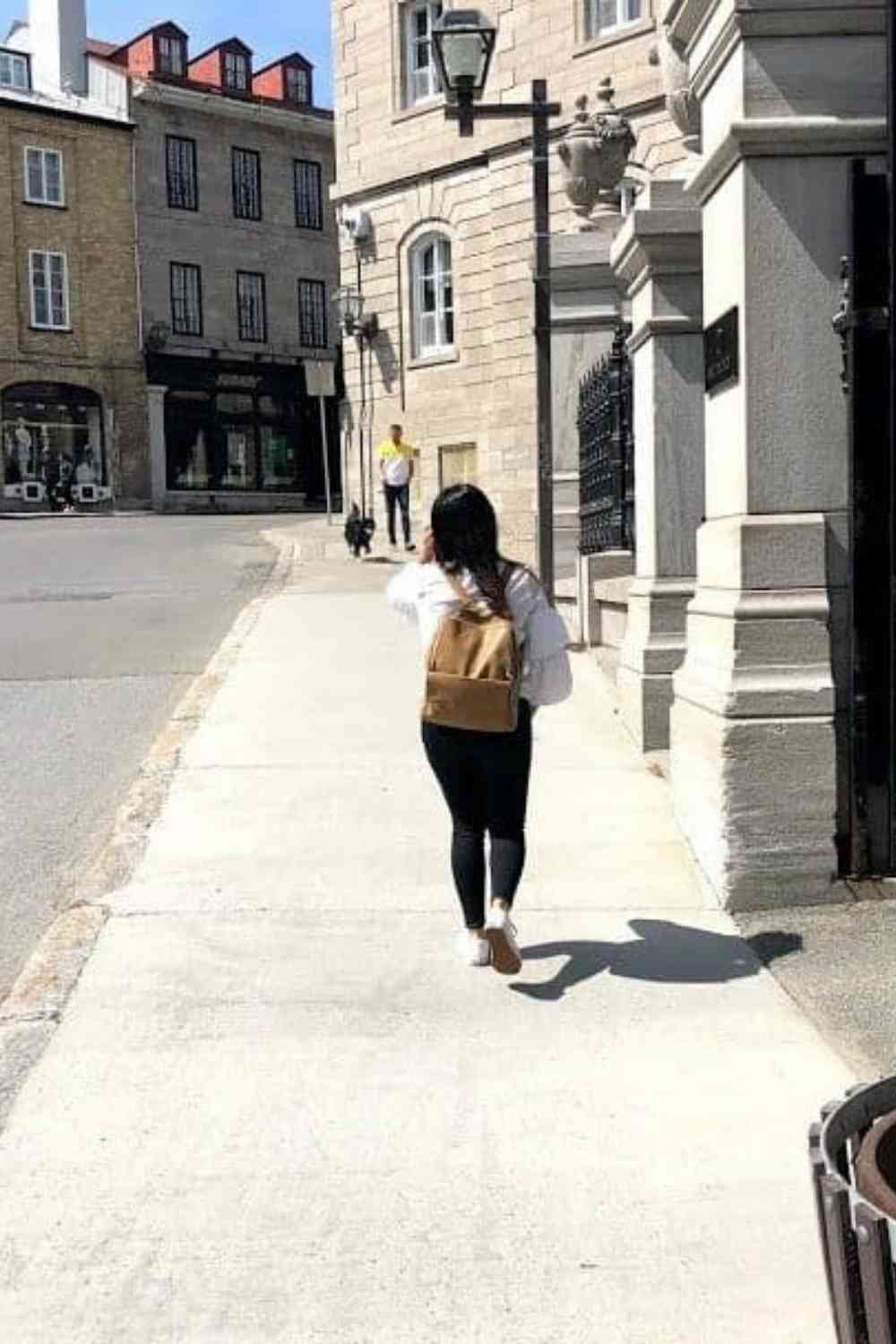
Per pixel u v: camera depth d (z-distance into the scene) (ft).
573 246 40.42
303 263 164.96
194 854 20.01
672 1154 12.09
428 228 90.53
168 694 31.78
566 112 80.28
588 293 40.55
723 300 19.13
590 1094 13.15
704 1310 10.01
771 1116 12.67
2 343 139.54
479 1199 11.44
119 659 36.35
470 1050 14.06
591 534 37.06
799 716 17.89
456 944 16.79
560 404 41.06
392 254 92.84
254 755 25.26
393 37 91.20
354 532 68.54
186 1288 10.32
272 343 162.20
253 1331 9.85
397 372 93.30
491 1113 12.82
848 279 17.43
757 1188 11.55
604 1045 14.15
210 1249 10.81
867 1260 6.27
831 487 18.25
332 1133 12.50
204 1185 11.69
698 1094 13.12
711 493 20.04
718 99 18.93
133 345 148.97
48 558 69.21
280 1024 14.67
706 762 18.67
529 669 15.79
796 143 17.74
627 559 33.47
